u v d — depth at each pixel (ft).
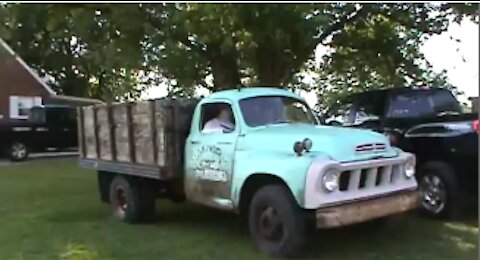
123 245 21.15
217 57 41.01
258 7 32.86
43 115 69.10
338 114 30.94
